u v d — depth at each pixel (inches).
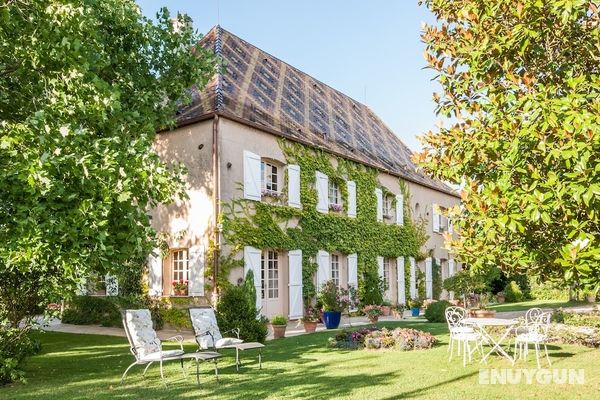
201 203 559.2
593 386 267.9
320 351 417.4
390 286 885.8
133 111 376.8
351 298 687.7
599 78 159.2
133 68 409.7
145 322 333.1
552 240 166.4
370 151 894.4
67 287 286.2
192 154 573.0
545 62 184.1
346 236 741.9
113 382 304.2
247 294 502.0
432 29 209.5
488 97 188.2
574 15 160.9
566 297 1053.8
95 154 246.2
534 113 159.3
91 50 329.1
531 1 168.9
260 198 597.9
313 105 845.8
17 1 262.4
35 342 343.3
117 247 262.5
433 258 1023.6
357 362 358.0
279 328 525.0
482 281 723.4
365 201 803.4
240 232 565.3
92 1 346.0
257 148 607.2
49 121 253.8
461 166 188.9
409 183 957.8
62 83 274.1
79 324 655.8
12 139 227.5
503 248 176.2
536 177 154.6
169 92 425.4
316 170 697.6
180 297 563.5
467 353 388.5
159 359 297.3
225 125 567.5
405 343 416.8
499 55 183.9
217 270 538.6
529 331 353.1
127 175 245.4
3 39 270.5
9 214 246.8
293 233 638.5
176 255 593.9
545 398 243.3
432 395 252.4
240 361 376.8
